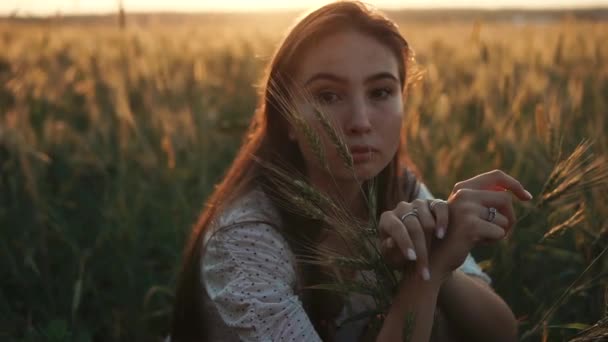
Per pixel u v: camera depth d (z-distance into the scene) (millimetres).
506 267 2908
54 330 2639
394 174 2279
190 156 4668
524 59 7324
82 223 4121
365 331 2008
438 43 10578
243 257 1908
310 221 1964
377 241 1782
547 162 3635
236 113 6805
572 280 3143
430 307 1686
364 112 1858
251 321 1841
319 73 1873
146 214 4230
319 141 1721
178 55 9375
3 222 3902
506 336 2117
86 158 4859
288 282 1928
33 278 3596
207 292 2004
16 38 10352
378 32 1895
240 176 2104
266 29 14000
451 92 5656
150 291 3283
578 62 7207
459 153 3971
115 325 3316
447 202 1730
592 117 4770
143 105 6133
